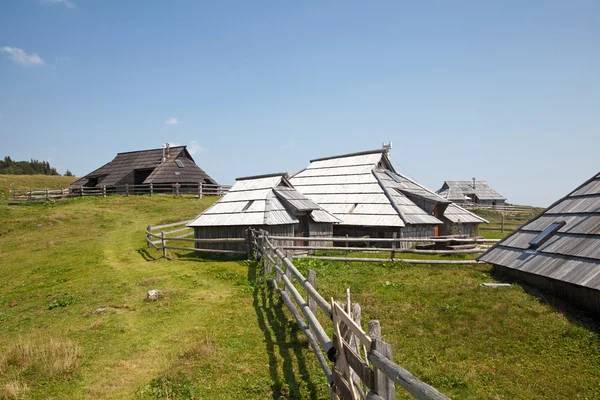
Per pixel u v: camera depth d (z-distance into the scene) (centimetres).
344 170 3178
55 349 931
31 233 3120
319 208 2452
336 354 599
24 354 926
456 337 927
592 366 782
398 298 1200
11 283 1808
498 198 7588
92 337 1048
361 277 1482
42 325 1191
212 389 754
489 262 1463
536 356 831
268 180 2572
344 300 1195
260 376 792
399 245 2436
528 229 1463
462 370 784
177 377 791
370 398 432
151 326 1107
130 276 1742
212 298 1332
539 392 709
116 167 5688
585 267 1057
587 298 1024
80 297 1452
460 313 1057
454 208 3053
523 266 1273
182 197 4791
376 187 2820
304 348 902
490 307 1084
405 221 2419
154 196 4803
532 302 1100
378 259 1780
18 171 12175
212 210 2428
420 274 1509
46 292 1588
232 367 833
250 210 2266
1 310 1406
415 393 339
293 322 1039
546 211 1484
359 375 481
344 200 2812
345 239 1862
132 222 3528
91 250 2447
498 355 841
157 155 5519
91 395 757
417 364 813
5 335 1127
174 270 1812
